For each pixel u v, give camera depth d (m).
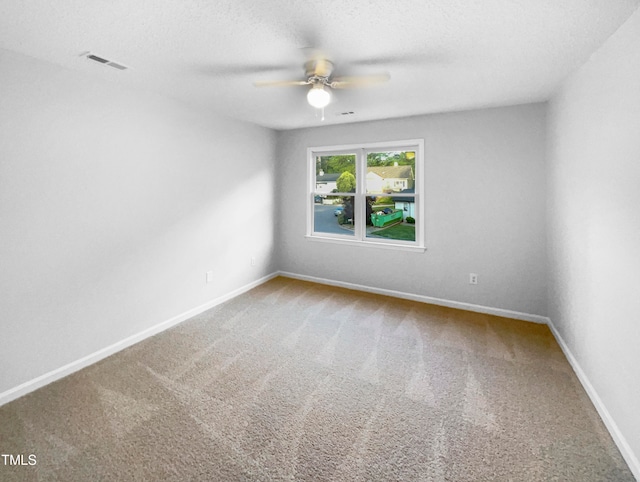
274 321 3.19
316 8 1.47
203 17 1.55
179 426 1.76
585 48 1.88
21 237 1.99
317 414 1.87
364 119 3.76
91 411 1.88
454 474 1.46
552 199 2.84
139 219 2.72
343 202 4.35
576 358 2.29
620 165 1.65
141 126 2.69
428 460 1.54
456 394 2.05
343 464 1.52
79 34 1.72
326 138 4.19
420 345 2.71
